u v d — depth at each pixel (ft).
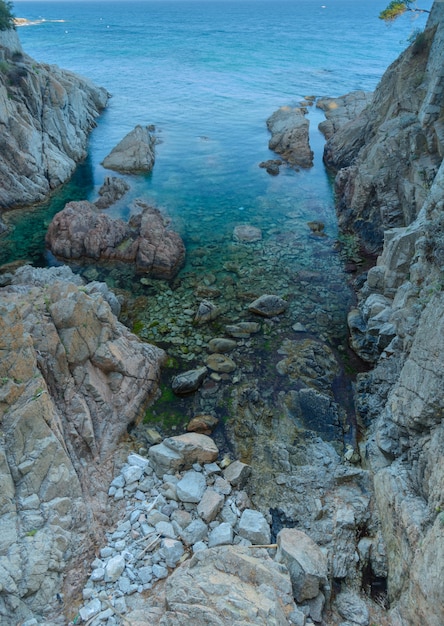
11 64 130.82
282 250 95.71
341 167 132.77
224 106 200.23
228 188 124.36
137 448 54.75
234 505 47.57
